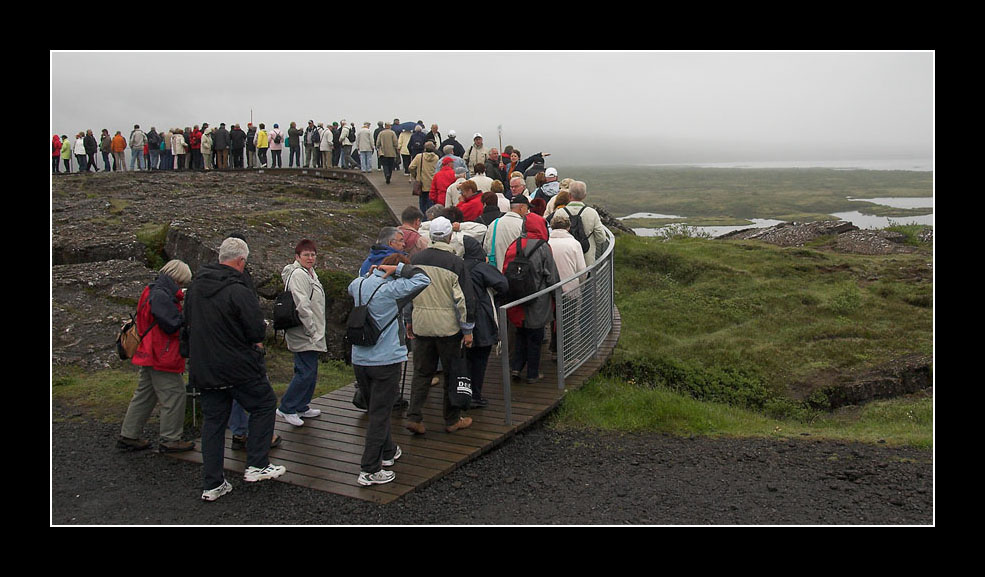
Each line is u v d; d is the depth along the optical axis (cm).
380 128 2316
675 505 577
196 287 554
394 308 580
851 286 1437
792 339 1193
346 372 966
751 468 665
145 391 666
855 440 752
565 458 681
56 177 2423
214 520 531
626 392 879
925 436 754
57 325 979
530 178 1441
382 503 559
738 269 1562
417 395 681
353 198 2083
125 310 1058
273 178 2408
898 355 1105
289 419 712
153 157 2747
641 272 1573
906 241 1831
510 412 718
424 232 805
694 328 1290
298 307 680
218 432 565
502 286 707
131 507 553
